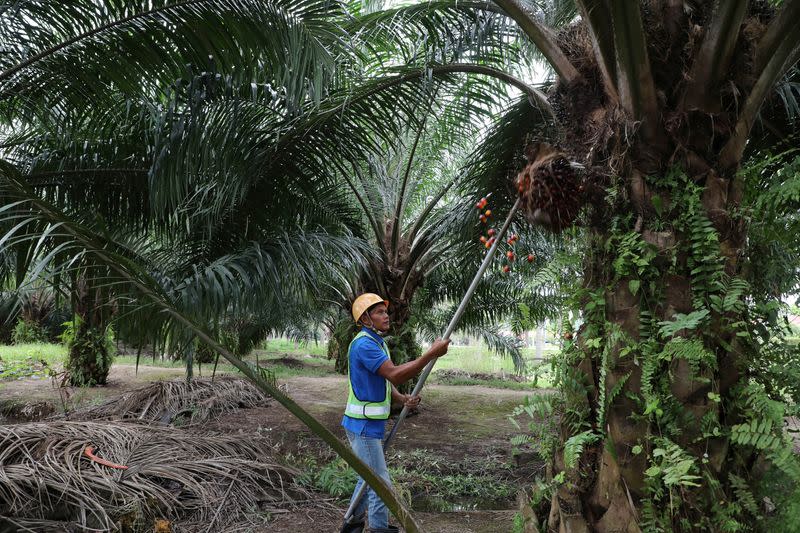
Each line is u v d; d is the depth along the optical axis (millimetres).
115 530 3279
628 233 2168
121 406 7047
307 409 7855
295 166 5145
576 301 2316
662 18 2246
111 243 1790
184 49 3906
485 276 9055
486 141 5129
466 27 4379
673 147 2180
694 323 1973
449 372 14586
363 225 7477
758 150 3975
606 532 2098
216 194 4934
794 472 1840
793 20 2076
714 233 2078
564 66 2578
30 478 3418
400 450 5871
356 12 4637
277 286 4805
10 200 3807
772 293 2283
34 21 3838
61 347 15797
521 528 2547
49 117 4852
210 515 3744
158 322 4227
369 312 3266
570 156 2410
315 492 4477
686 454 1970
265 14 3607
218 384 8234
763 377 2168
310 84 4043
